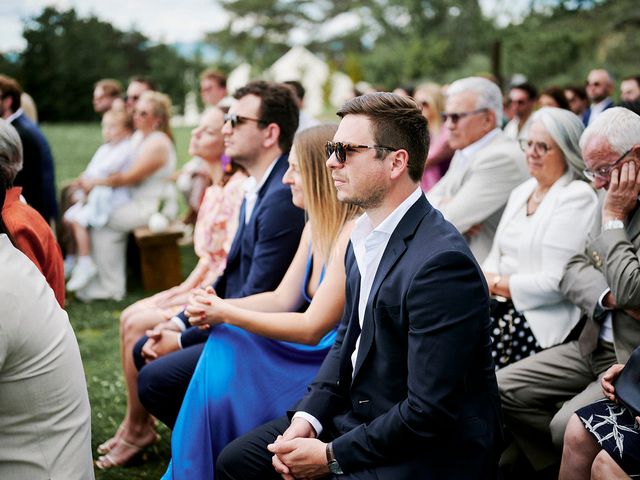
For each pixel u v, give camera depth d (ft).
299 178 8.92
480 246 11.82
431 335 6.15
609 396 7.24
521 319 9.70
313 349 8.52
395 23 125.80
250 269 9.95
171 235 20.26
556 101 20.04
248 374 8.30
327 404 7.30
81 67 100.48
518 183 11.70
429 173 18.39
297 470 6.74
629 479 6.79
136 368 10.71
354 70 112.47
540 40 76.38
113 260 20.15
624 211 8.12
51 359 5.92
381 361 6.64
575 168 9.64
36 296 5.94
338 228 8.48
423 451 6.40
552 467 9.54
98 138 74.33
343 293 8.13
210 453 8.13
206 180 25.46
